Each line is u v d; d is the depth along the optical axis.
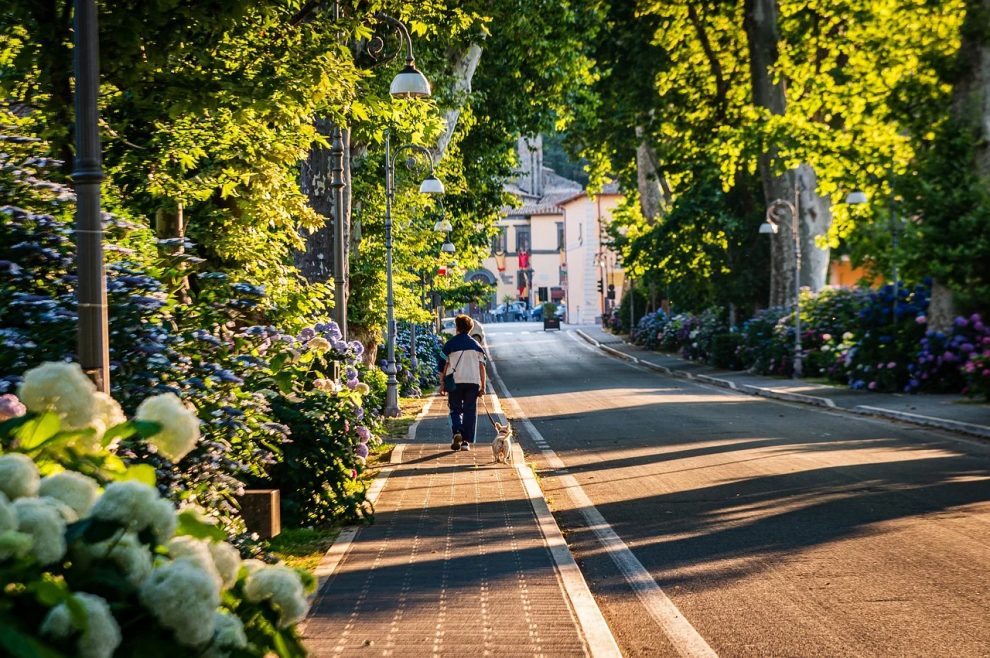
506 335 188.38
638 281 152.62
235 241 27.69
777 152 83.06
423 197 60.81
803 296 81.62
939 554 19.45
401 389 70.75
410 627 14.17
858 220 76.25
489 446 38.00
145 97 21.83
